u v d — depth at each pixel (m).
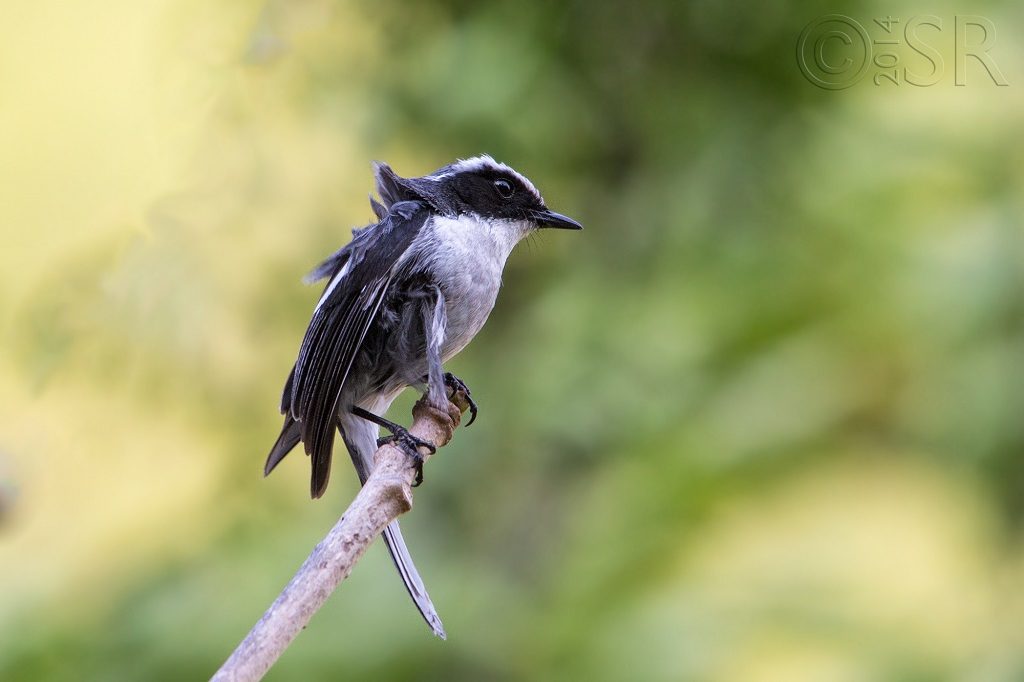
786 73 11.34
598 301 11.05
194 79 10.52
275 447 7.75
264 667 4.56
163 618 9.88
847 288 10.59
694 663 9.33
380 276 7.25
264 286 10.62
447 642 9.62
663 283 11.08
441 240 7.46
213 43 10.51
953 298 9.74
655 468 10.16
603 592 9.85
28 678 10.07
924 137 10.83
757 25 11.21
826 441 10.16
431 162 11.38
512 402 11.03
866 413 10.16
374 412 7.73
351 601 9.76
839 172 11.08
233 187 10.46
